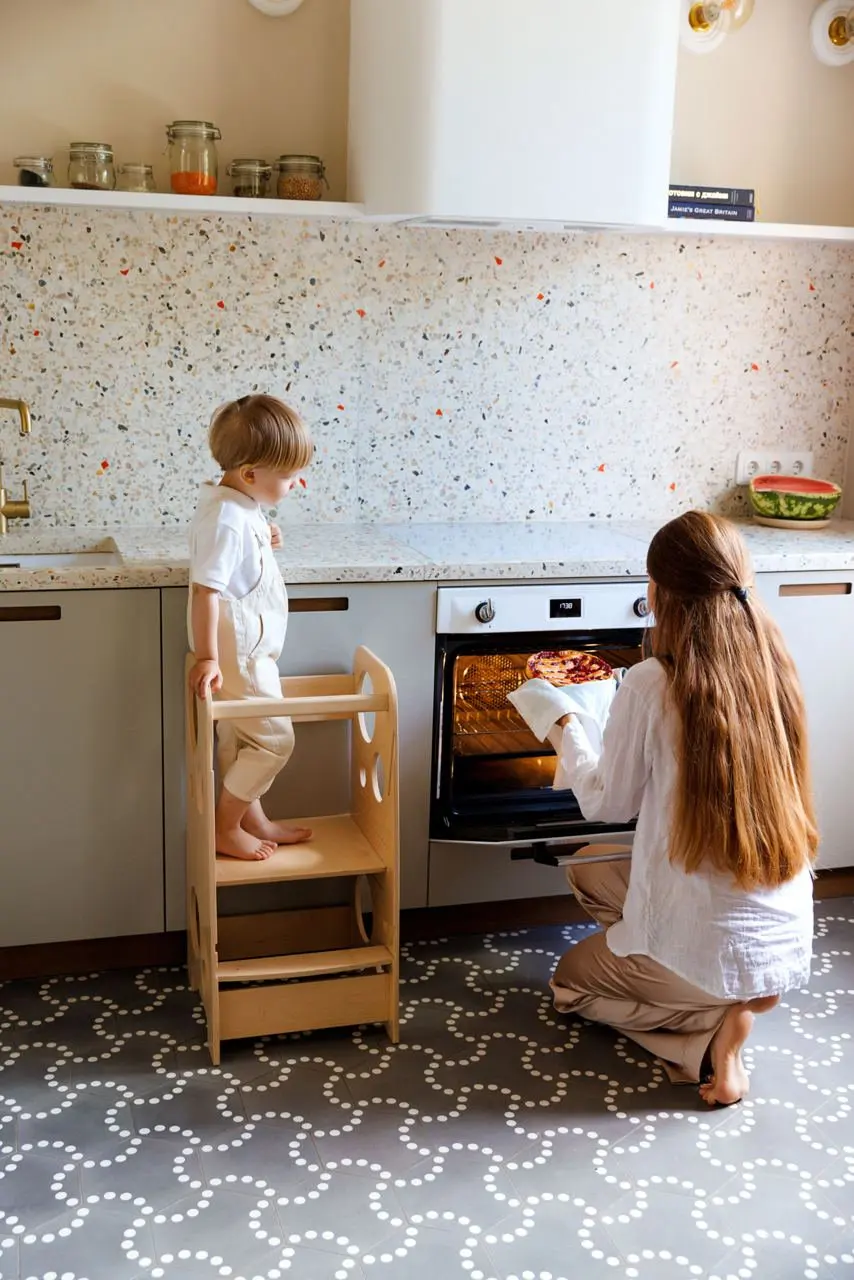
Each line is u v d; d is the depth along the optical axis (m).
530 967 2.73
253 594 2.37
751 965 2.16
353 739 2.63
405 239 3.00
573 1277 1.80
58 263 2.80
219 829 2.40
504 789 2.85
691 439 3.36
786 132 3.27
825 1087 2.30
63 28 2.72
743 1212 1.95
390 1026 2.41
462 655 2.70
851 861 3.13
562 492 3.28
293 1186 1.98
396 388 3.09
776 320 3.34
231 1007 2.33
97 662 2.47
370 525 3.12
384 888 2.44
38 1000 2.53
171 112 2.82
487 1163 2.05
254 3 2.80
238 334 2.95
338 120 2.93
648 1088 2.28
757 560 2.83
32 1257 1.81
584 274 3.16
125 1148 2.06
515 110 2.60
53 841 2.54
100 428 2.91
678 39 2.91
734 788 2.07
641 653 2.87
